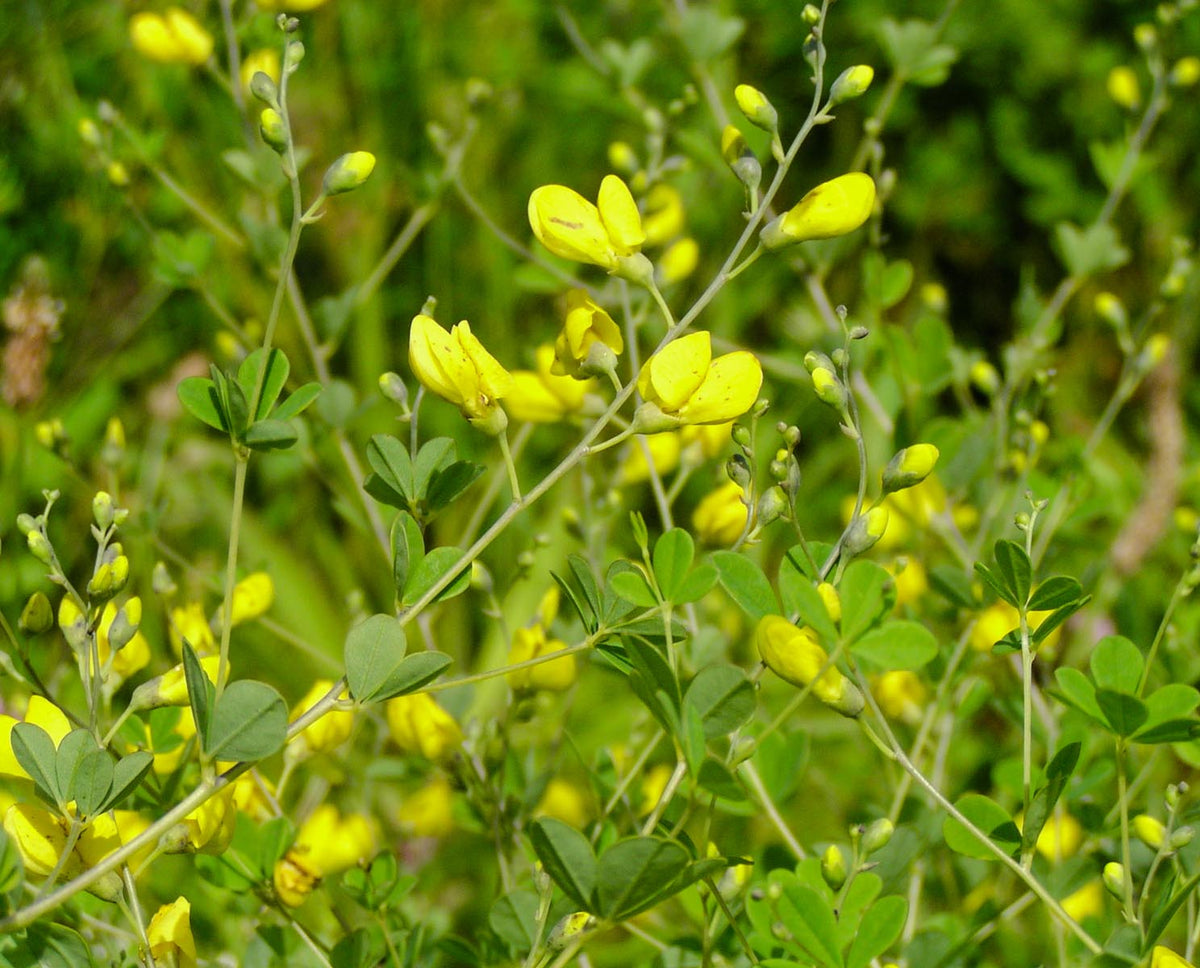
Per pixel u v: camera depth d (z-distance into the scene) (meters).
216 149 0.93
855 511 0.51
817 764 0.69
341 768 0.59
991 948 0.58
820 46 0.51
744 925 0.54
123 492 0.83
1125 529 0.75
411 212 1.01
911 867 0.55
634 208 0.51
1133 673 0.51
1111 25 1.19
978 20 1.18
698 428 0.59
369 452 0.51
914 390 0.64
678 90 1.03
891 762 0.59
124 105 0.93
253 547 0.85
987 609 0.58
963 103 1.21
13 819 0.50
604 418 0.50
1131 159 0.68
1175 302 1.00
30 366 0.77
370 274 0.95
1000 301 1.20
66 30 0.91
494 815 0.57
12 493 0.77
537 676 0.56
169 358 0.94
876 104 1.16
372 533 0.62
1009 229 1.20
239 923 0.59
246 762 0.50
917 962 0.54
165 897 0.60
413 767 0.59
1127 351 0.64
